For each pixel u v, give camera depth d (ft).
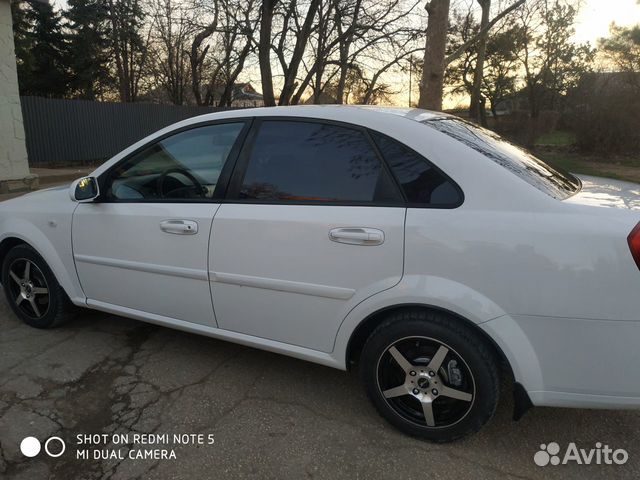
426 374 7.89
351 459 7.86
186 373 10.30
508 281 7.04
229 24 57.06
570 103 68.85
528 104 92.27
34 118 45.37
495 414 9.05
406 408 8.36
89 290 11.12
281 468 7.65
